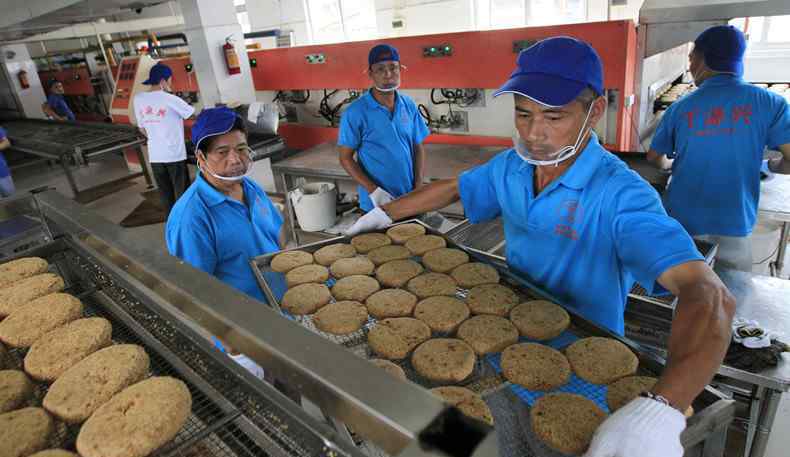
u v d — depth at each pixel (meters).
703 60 2.05
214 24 4.25
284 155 4.61
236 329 0.66
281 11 7.88
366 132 2.75
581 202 1.08
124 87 5.57
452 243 1.58
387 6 6.73
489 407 0.94
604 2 5.28
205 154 1.57
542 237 1.20
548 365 1.00
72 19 4.74
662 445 0.67
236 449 0.80
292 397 1.15
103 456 0.80
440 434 0.46
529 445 0.86
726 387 1.74
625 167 1.07
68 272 1.43
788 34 5.16
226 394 0.88
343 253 1.57
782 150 1.97
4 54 7.23
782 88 4.12
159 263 0.89
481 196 1.41
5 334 1.11
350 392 0.51
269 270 1.52
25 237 2.05
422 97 3.80
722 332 0.76
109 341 1.10
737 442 1.81
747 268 2.26
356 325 1.20
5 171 4.39
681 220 2.25
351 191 4.38
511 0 5.87
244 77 4.56
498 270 1.38
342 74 4.04
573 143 1.06
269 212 1.81
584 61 0.99
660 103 3.70
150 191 5.59
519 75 1.03
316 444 0.70
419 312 1.23
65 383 0.94
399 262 1.49
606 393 0.93
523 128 1.07
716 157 2.06
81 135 5.41
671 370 0.75
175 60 5.10
